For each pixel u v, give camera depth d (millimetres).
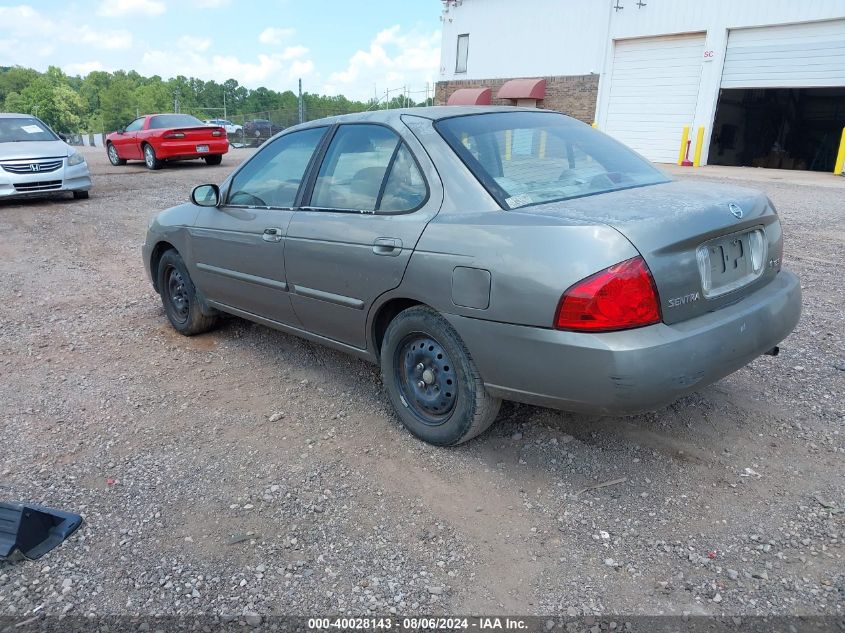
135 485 3143
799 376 4117
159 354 4883
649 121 22094
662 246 2604
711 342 2699
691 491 2979
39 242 9062
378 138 3572
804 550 2576
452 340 3082
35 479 3201
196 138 18172
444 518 2844
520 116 3701
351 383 4254
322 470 3238
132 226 10133
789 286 3266
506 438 3471
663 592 2389
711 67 19891
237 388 4238
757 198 3193
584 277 2561
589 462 3225
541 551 2623
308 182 3908
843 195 12266
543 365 2715
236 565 2582
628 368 2531
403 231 3203
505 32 25875
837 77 17703
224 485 3127
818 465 3146
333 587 2457
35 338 5270
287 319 4176
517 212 2900
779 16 18234
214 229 4520
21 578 2531
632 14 21562
